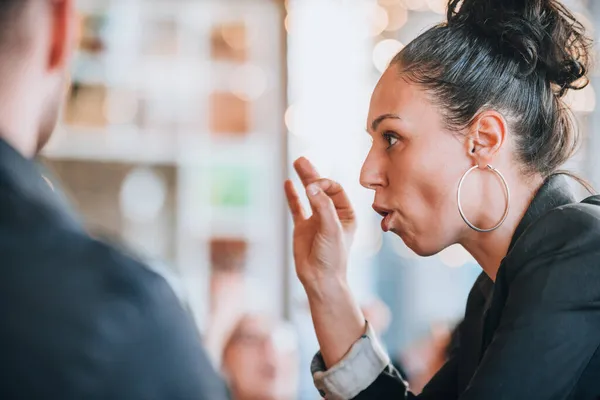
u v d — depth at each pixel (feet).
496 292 3.67
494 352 3.40
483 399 3.33
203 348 2.43
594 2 12.35
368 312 12.35
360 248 13.71
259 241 14.05
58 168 13.56
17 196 2.39
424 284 13.87
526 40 3.76
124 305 2.29
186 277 13.82
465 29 3.84
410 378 11.02
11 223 2.35
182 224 13.93
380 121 3.83
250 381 9.76
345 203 4.26
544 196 3.78
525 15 3.84
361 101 13.91
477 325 4.12
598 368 3.41
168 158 13.89
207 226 14.01
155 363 2.28
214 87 14.05
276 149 14.08
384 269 13.80
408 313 13.83
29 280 2.28
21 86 2.53
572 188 3.92
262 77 14.05
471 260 13.89
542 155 3.82
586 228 3.49
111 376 2.23
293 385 10.03
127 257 2.41
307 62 13.97
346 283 4.11
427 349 10.96
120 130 13.74
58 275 2.30
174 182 13.98
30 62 2.55
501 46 3.80
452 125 3.71
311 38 13.94
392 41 13.84
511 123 3.76
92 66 13.55
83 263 2.33
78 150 13.58
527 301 3.41
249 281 13.98
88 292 2.29
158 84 13.87
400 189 3.79
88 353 2.23
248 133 14.10
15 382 2.20
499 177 3.74
